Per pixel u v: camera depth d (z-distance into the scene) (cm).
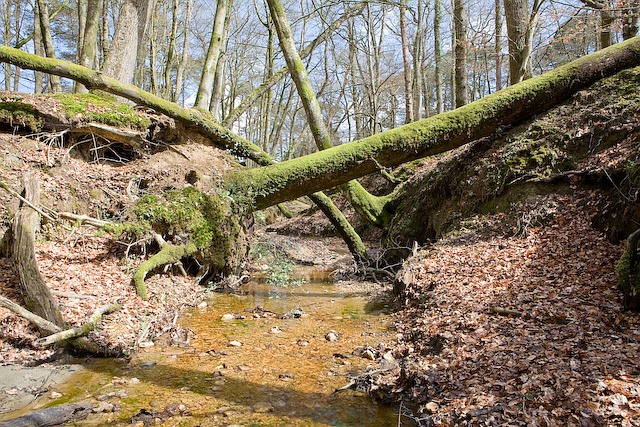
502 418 302
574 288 505
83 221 714
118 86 929
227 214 848
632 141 662
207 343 544
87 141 943
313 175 848
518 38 1091
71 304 557
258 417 358
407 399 379
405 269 753
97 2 1181
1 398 381
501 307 503
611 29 984
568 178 729
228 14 1689
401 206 1097
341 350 516
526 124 867
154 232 761
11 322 504
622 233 567
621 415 271
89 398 388
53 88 1391
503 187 809
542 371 347
